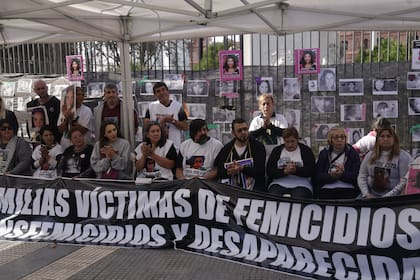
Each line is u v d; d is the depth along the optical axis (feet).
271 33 21.24
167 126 21.34
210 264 14.75
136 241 16.62
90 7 19.80
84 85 32.07
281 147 17.95
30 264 15.16
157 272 14.24
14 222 18.22
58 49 35.14
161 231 16.51
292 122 27.76
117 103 22.11
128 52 22.25
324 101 27.25
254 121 20.97
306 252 14.08
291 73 27.61
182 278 13.76
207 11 16.40
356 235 13.43
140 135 26.78
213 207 15.72
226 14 16.70
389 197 13.08
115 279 13.80
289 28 20.88
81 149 20.20
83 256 15.74
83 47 33.63
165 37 22.62
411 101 26.13
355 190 17.20
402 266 12.89
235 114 28.12
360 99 26.84
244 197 15.28
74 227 17.52
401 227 12.91
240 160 17.62
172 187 16.38
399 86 26.27
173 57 30.53
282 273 13.89
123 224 16.94
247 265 14.51
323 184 17.40
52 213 17.83
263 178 17.99
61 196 17.69
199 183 16.02
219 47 31.71
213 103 28.48
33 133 22.82
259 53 30.45
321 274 13.60
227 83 28.12
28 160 21.11
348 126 27.07
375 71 26.53
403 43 29.78
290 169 17.19
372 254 13.21
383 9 19.61
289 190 17.25
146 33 21.72
